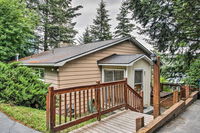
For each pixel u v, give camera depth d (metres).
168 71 10.86
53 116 2.99
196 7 6.98
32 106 4.72
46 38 17.45
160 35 9.36
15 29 10.05
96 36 24.41
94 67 7.98
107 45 8.34
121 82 4.91
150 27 9.66
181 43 8.91
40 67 8.19
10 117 3.38
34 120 3.27
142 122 3.25
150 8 8.48
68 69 6.94
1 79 4.49
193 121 4.05
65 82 6.85
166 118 3.88
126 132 3.35
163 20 8.73
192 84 8.30
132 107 5.52
